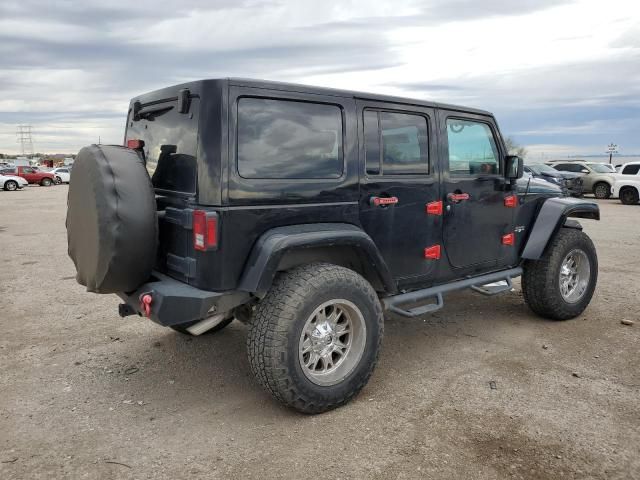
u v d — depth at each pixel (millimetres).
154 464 2865
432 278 4297
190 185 3277
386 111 3885
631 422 3238
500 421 3270
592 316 5406
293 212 3354
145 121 3959
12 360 4332
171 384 3881
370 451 2959
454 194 4355
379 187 3805
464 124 4512
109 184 3152
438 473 2748
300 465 2838
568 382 3822
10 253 9469
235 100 3125
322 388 3303
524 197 5023
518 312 5598
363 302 3443
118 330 5078
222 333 4977
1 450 2996
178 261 3391
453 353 4434
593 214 5402
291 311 3143
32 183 38562
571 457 2875
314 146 3477
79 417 3385
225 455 2941
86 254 3361
